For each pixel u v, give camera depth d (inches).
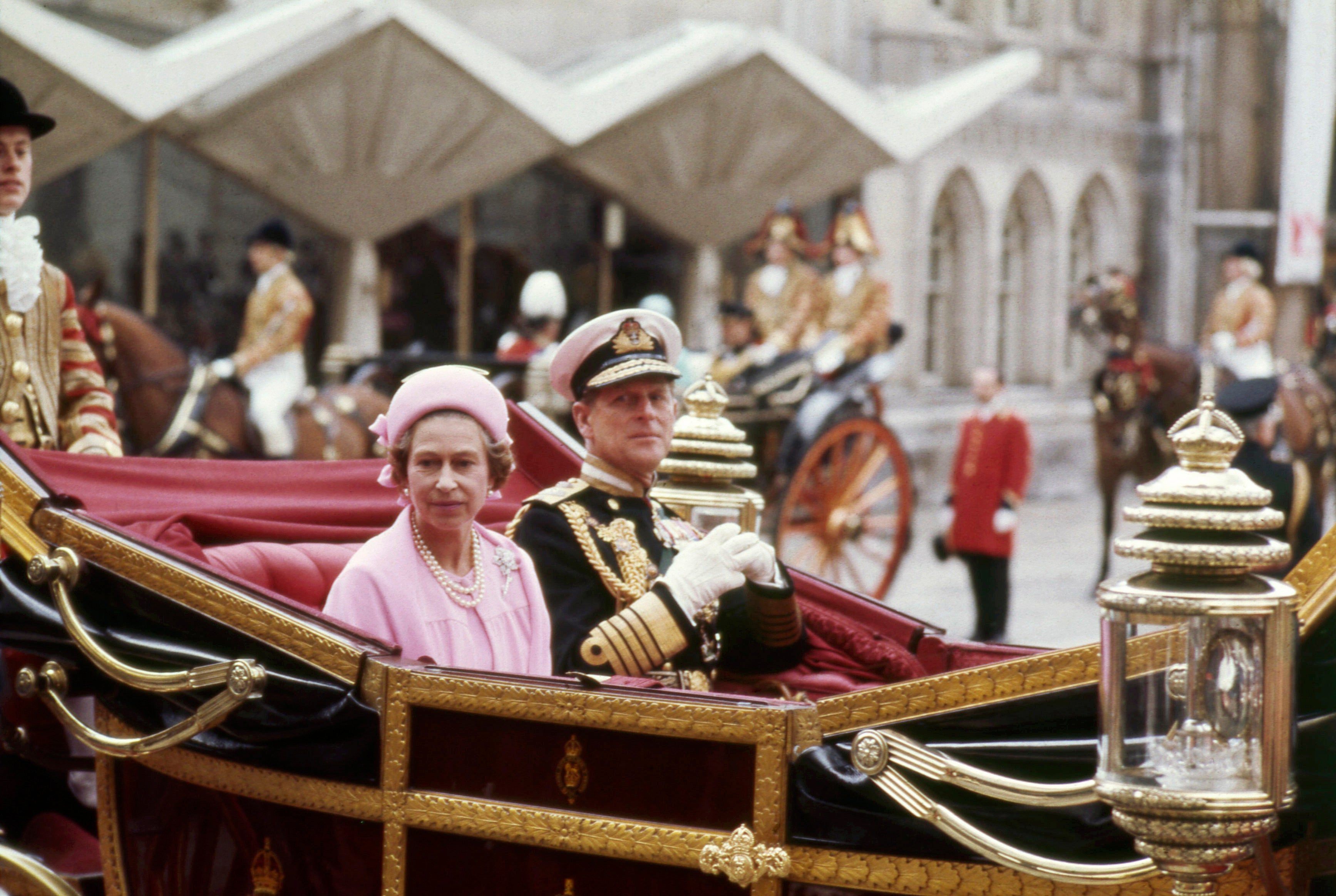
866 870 319.6
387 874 362.6
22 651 430.0
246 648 382.0
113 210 1818.4
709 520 771.4
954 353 2704.2
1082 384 2913.4
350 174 1860.2
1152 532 275.4
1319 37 2368.4
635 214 2252.7
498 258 2187.5
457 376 401.1
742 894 329.1
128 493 495.5
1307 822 322.0
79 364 589.3
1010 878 310.7
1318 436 1903.3
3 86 550.0
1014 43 2731.3
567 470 557.6
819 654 509.7
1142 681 272.7
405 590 395.9
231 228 1910.7
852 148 2105.1
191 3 1946.4
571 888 345.1
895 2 2491.4
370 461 559.2
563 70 2132.1
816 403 1471.5
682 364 1470.2
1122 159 2979.8
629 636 406.0
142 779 422.6
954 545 1350.9
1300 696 312.5
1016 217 2822.3
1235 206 3176.7
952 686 322.3
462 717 356.2
